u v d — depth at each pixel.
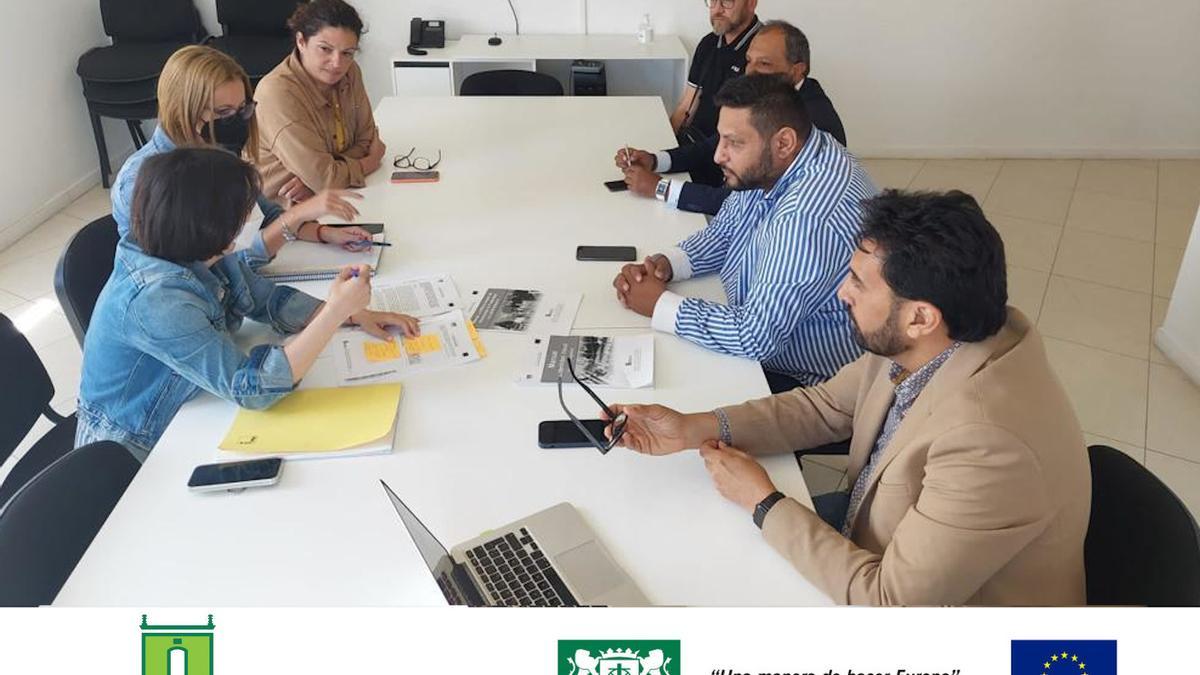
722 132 1.93
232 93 2.10
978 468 1.15
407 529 1.28
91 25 4.50
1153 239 4.09
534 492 1.45
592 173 2.84
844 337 1.98
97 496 1.48
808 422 1.59
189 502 1.42
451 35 4.73
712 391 1.74
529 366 1.79
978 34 4.74
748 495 1.39
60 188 4.29
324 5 2.56
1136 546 1.26
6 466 2.53
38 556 1.34
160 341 1.60
